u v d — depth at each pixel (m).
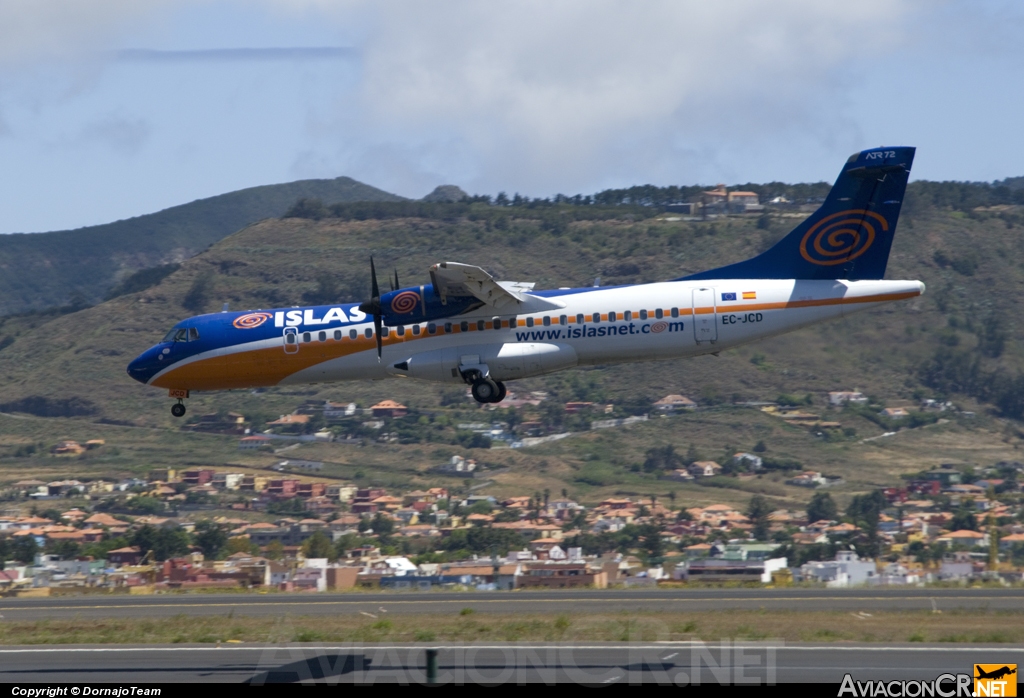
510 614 95.19
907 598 102.94
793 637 79.12
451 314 111.38
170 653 76.75
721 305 109.94
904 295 109.06
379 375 116.19
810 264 111.50
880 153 109.62
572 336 110.75
